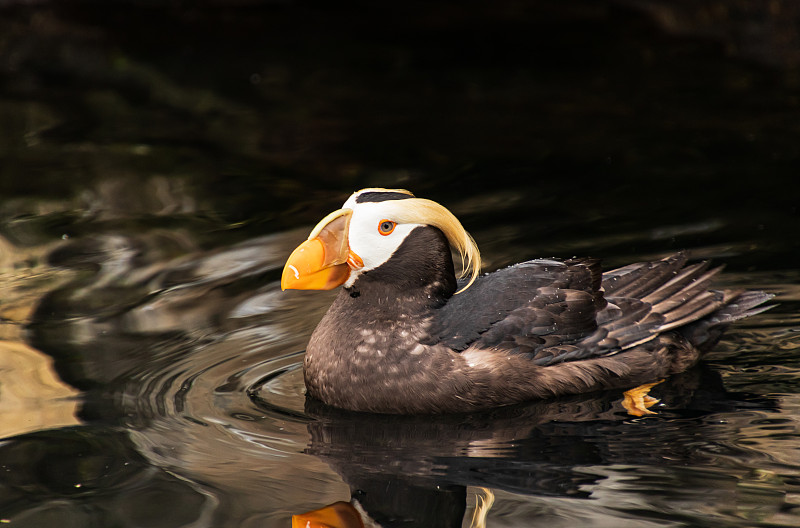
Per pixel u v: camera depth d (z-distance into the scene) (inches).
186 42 819.4
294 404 326.0
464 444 297.9
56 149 595.5
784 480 268.1
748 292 359.9
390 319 321.7
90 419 310.0
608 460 284.5
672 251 426.3
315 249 312.5
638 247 431.8
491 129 615.8
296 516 257.0
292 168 561.0
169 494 267.3
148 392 329.7
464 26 856.3
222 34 842.2
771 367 345.4
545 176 530.6
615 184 512.7
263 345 366.6
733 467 276.8
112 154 586.2
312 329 379.9
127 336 370.3
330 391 323.6
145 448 292.7
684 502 258.7
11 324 378.9
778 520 247.6
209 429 306.2
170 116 657.6
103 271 430.0
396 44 815.7
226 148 596.1
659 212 471.5
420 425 312.2
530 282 334.6
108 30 837.8
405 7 901.2
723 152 551.5
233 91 706.2
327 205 501.0
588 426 307.9
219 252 449.4
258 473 280.1
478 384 317.1
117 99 689.6
